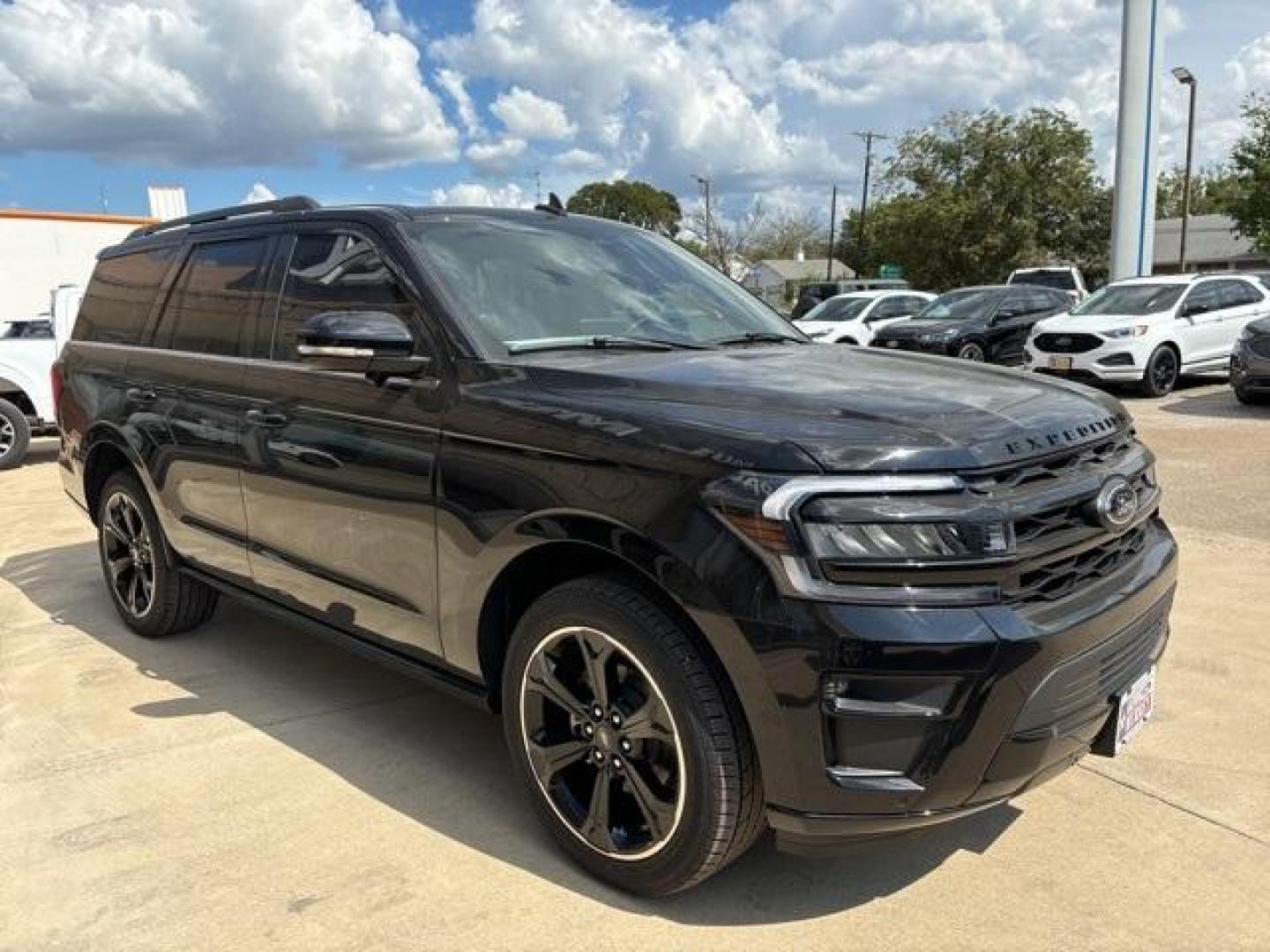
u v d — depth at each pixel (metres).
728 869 2.85
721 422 2.46
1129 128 20.56
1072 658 2.35
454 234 3.47
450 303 3.13
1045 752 2.36
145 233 4.97
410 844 2.98
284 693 4.12
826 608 2.20
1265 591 5.16
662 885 2.61
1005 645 2.22
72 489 5.15
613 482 2.51
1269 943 2.50
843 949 2.50
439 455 2.94
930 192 46.25
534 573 2.93
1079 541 2.47
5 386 10.68
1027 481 2.41
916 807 2.28
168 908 2.69
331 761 3.52
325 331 2.95
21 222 20.91
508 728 2.92
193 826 3.09
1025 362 14.40
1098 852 2.91
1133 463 2.81
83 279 21.78
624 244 3.97
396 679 4.28
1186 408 12.23
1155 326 13.40
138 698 4.08
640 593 2.54
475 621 2.93
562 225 3.89
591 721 2.70
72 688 4.20
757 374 2.88
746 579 2.26
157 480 4.29
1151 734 3.62
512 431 2.76
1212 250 60.91
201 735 3.73
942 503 2.26
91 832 3.06
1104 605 2.48
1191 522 6.59
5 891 2.78
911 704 2.23
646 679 2.51
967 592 2.25
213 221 4.44
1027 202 44.41
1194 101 39.69
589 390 2.76
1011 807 3.16
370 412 3.19
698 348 3.35
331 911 2.67
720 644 2.32
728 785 2.42
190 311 4.29
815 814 2.31
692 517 2.35
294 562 3.62
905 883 2.77
